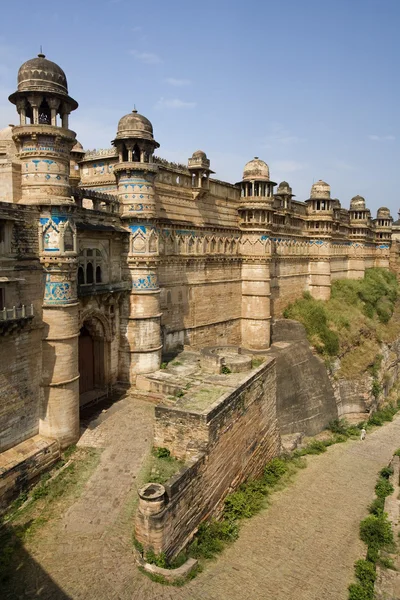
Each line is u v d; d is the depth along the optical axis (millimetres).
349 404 41656
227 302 36031
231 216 36031
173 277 29844
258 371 25516
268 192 36531
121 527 15789
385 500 24578
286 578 17203
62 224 18828
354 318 49781
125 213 25031
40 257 18719
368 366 45344
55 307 18969
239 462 22578
